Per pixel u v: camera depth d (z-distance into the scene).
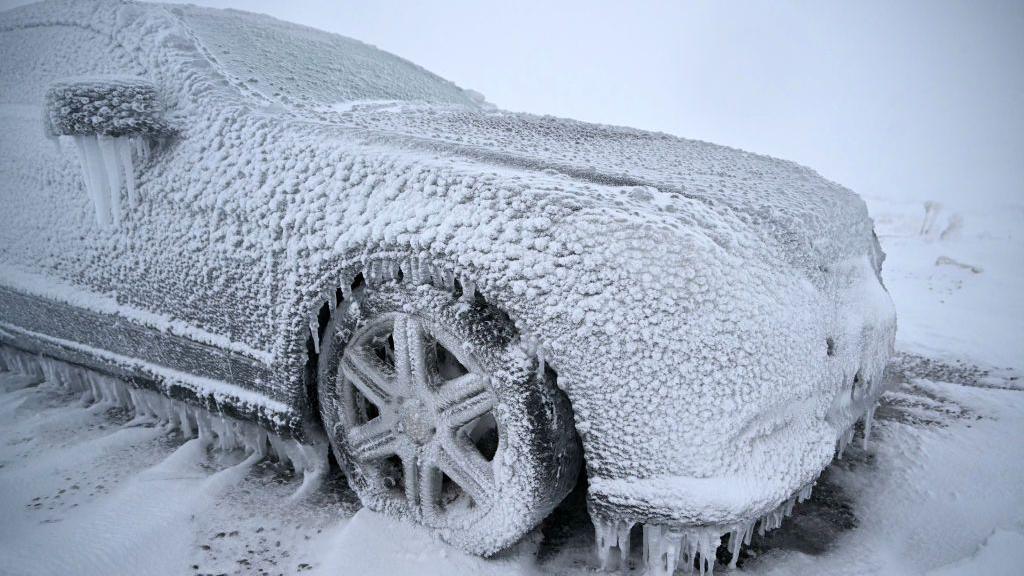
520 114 4.16
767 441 1.87
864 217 2.96
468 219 1.88
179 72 2.58
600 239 1.76
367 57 4.19
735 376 1.75
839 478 2.68
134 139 2.50
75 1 3.12
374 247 2.02
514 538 1.96
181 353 2.63
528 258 1.80
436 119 3.11
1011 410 3.49
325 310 2.28
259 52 3.28
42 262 3.05
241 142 2.33
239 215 2.30
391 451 2.17
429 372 2.07
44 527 2.22
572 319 1.76
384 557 2.03
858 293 2.45
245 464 2.62
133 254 2.65
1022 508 2.41
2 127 3.14
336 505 2.36
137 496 2.39
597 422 1.79
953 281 7.90
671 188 2.13
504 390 1.87
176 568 2.03
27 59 3.13
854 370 2.28
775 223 2.09
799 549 2.16
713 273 1.76
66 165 2.86
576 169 2.18
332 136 2.22
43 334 3.20
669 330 1.72
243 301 2.35
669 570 1.83
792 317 1.92
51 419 3.08
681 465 1.73
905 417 3.40
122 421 3.08
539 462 1.87
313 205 2.14
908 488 2.59
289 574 2.01
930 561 2.10
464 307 1.92
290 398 2.33
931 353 4.81
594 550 2.12
